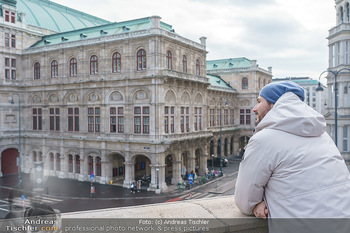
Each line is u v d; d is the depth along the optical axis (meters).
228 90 74.69
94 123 49.31
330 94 47.69
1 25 53.38
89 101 49.91
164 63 44.38
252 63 77.81
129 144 45.38
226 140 76.62
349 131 43.91
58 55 52.75
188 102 50.72
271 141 3.55
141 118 44.88
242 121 79.56
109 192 42.72
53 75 54.12
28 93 57.09
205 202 4.80
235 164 67.00
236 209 4.39
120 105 46.53
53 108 54.16
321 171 3.35
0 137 53.19
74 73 51.34
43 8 67.56
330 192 3.25
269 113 3.85
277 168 3.49
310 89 137.75
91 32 53.41
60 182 48.88
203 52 54.84
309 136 3.60
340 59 44.81
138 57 45.12
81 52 49.53
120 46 46.28
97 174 49.41
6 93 55.09
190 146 50.09
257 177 3.56
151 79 43.38
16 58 56.59
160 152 43.25
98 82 48.12
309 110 3.76
